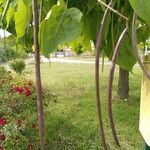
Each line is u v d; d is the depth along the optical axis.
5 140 5.70
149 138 0.89
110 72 0.75
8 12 0.94
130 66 0.92
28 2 0.77
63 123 8.16
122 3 0.91
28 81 9.87
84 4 0.93
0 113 7.28
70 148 6.91
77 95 11.94
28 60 19.95
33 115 7.29
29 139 6.40
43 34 0.68
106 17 0.73
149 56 0.92
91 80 15.27
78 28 0.68
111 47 0.92
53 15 0.70
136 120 8.55
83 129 7.73
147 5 0.58
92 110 9.57
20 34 0.86
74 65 22.06
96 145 6.91
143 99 0.95
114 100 10.70
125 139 7.29
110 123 0.79
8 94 7.98
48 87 13.59
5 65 18.70
